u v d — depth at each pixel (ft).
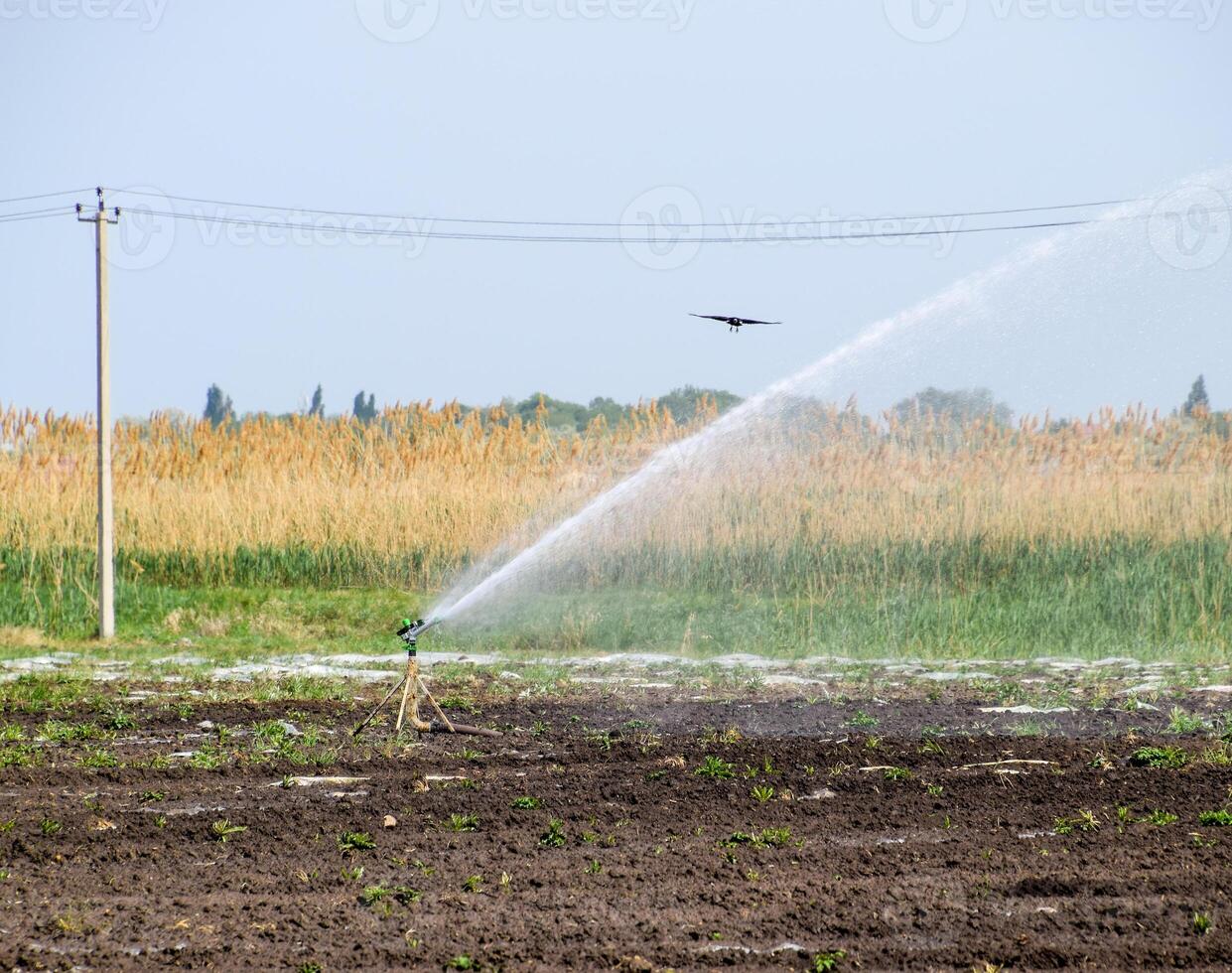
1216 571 296.10
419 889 98.17
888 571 316.81
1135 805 121.08
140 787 133.39
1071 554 312.09
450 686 209.46
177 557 357.00
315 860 106.32
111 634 298.15
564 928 88.48
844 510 333.83
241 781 136.77
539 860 106.01
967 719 173.68
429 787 133.80
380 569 358.64
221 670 230.89
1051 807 121.29
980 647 262.06
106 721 170.71
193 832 113.91
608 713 182.09
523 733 166.81
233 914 91.71
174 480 382.01
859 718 172.45
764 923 89.61
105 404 301.43
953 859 104.73
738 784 133.18
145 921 90.07
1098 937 86.38
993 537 318.45
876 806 123.54
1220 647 255.29
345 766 144.15
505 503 368.07
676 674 225.76
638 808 123.85
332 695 196.54
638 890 97.55
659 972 81.05
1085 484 334.44
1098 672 221.25
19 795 128.26
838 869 102.83
